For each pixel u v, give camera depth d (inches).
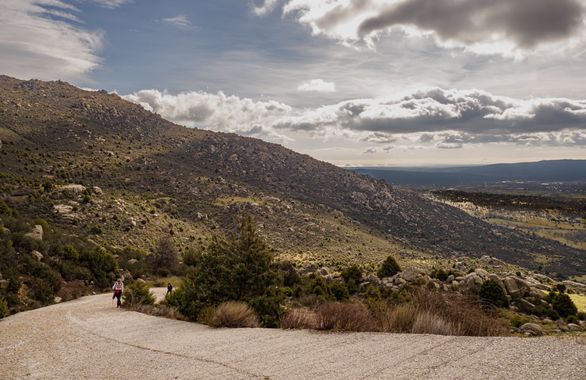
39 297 1082.1
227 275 588.1
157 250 2503.7
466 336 287.4
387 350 251.6
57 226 2571.4
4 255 1164.5
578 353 210.1
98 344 348.5
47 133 6240.2
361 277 1733.5
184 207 4840.1
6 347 360.8
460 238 5423.2
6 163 4173.2
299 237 4891.7
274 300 476.7
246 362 239.5
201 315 531.5
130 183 5172.2
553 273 3708.2
